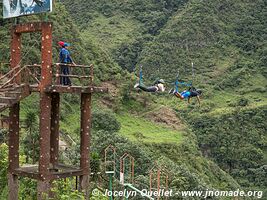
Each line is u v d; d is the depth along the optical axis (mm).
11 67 29547
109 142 77250
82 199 26125
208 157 187875
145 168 74750
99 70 157625
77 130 110938
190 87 31188
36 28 27000
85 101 28234
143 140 122938
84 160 28406
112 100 148375
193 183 75875
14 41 29234
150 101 161125
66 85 27375
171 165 81062
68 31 157375
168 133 142625
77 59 151000
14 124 29016
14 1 28828
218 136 193250
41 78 26281
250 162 185875
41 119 26266
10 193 28938
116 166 63562
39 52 120875
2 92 27781
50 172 27094
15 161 29047
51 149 30250
